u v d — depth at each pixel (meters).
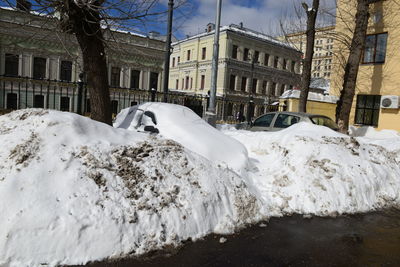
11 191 2.93
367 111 13.38
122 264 2.88
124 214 3.19
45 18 5.26
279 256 3.28
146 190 3.54
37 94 15.75
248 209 4.16
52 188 3.09
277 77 42.47
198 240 3.47
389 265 3.21
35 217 2.82
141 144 4.09
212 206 3.83
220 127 11.58
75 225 2.90
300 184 4.98
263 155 6.19
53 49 22.08
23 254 2.70
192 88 43.19
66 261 2.79
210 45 40.44
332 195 4.93
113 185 3.40
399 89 12.18
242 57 39.41
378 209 5.12
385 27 12.58
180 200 3.65
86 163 3.46
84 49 5.53
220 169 4.36
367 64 13.25
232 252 3.30
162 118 5.73
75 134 3.73
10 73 21.14
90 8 4.71
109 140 3.96
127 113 6.59
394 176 6.04
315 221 4.36
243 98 39.53
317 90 25.98
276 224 4.14
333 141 5.99
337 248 3.55
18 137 3.53
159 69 27.97
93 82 5.70
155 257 3.05
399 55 12.16
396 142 8.23
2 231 2.71
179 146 4.35
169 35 9.44
